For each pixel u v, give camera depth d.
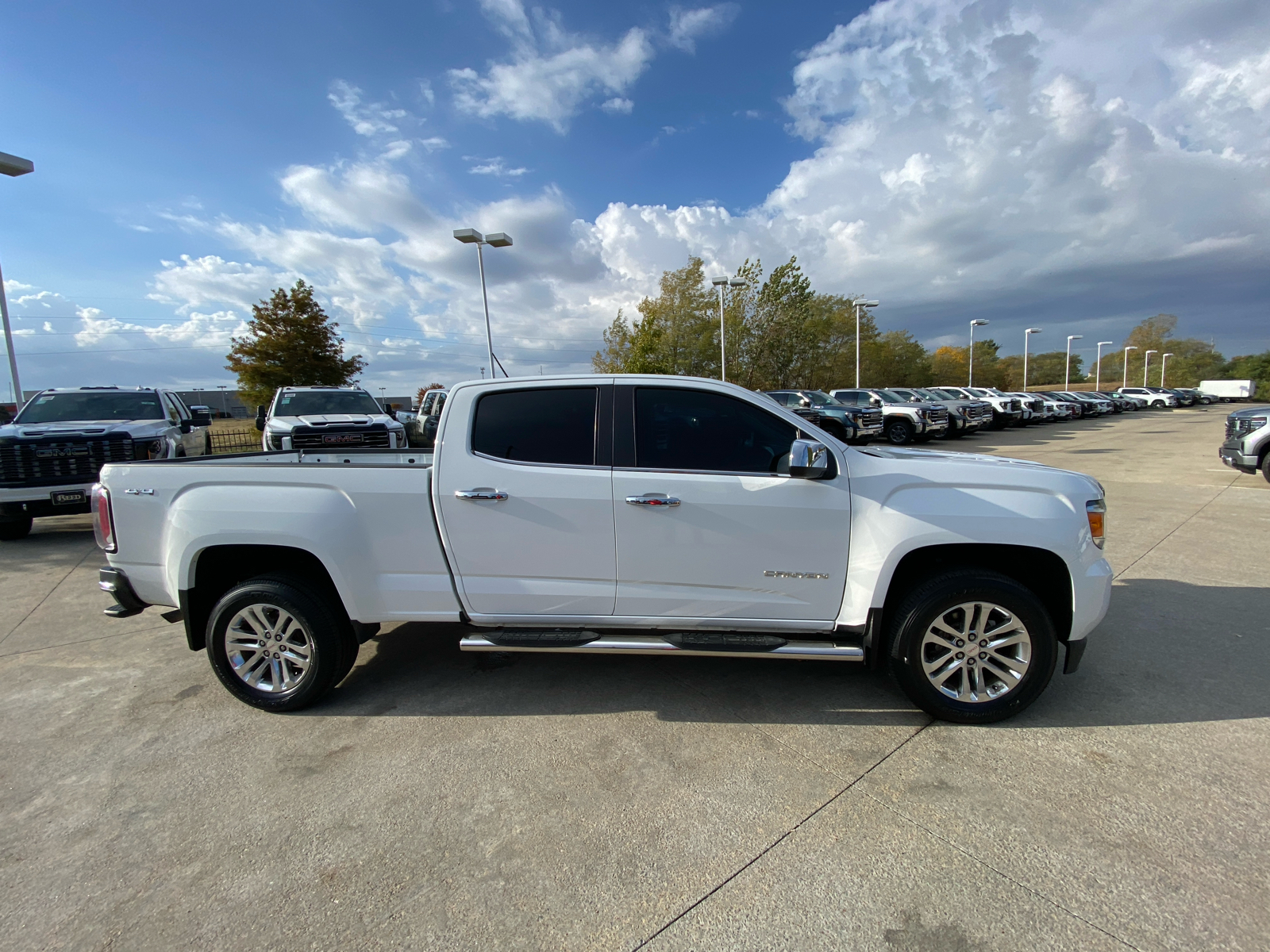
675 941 1.94
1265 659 3.84
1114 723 3.15
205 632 3.48
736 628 3.30
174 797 2.70
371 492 3.29
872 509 3.13
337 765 2.92
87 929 2.02
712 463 3.25
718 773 2.80
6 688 3.80
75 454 7.79
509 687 3.66
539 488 3.21
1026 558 3.25
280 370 24.02
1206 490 9.74
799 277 37.09
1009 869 2.20
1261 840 2.30
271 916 2.06
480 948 1.93
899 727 3.16
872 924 1.98
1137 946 1.88
